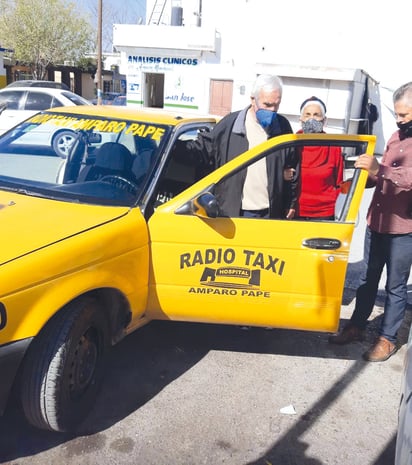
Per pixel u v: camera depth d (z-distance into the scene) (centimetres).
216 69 1945
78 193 327
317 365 385
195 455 282
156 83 2150
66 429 280
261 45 1895
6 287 235
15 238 260
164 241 314
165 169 345
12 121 1291
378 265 401
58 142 373
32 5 3319
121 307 309
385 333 396
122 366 359
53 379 258
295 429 310
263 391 345
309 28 1831
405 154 362
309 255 317
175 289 322
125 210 312
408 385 235
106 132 369
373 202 390
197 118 407
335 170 381
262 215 355
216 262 317
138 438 290
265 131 361
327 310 327
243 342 407
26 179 344
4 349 236
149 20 2483
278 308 327
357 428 316
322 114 429
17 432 287
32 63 3528
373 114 1689
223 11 1917
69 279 261
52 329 261
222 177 317
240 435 300
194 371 361
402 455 212
